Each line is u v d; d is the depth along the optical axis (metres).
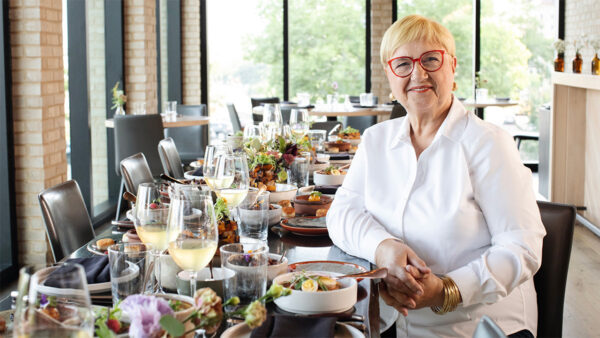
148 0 7.14
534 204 1.93
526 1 9.48
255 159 2.72
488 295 1.78
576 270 4.57
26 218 4.33
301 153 3.10
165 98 9.34
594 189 5.70
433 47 1.96
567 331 3.48
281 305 1.41
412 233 1.94
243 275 1.33
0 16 4.10
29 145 4.27
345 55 10.16
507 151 1.93
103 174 6.55
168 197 1.76
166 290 1.57
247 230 2.01
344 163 3.94
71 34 5.32
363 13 10.11
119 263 1.31
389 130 2.09
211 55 9.88
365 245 1.85
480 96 8.78
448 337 1.89
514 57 9.59
